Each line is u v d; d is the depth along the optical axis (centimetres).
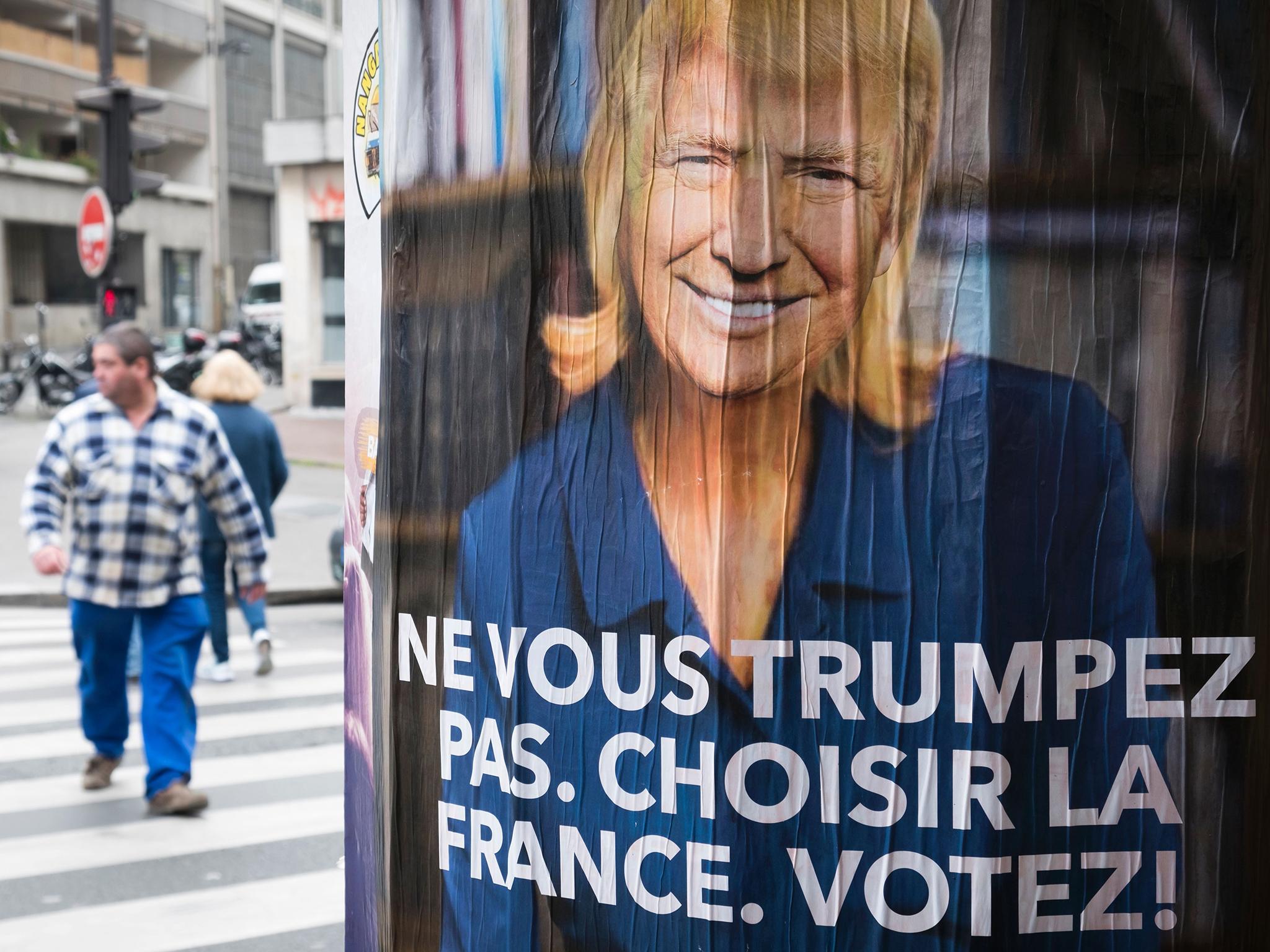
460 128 188
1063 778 170
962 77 166
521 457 184
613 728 179
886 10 166
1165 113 168
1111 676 170
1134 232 168
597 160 177
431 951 199
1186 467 170
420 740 199
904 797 170
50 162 4038
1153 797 172
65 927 457
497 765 188
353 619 221
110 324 1216
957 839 169
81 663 611
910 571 169
